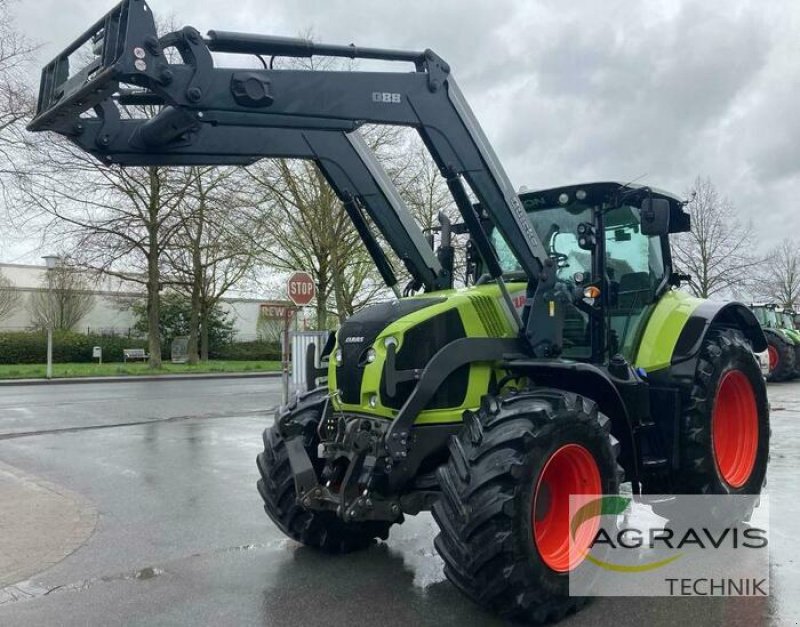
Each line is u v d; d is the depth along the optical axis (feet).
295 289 41.68
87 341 120.16
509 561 12.13
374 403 14.28
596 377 14.61
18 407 50.29
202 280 115.75
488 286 16.40
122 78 11.50
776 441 33.50
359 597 14.19
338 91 13.53
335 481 15.08
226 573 15.72
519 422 12.77
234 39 12.71
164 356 136.46
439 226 19.10
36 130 12.85
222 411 48.24
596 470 13.64
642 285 18.52
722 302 19.40
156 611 13.57
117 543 18.04
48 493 23.63
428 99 14.40
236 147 14.15
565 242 18.08
